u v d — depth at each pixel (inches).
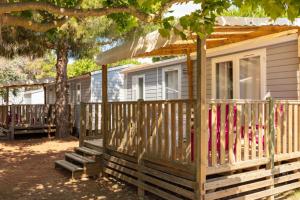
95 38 521.7
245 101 220.4
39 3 167.2
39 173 324.5
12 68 1051.3
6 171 333.4
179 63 450.9
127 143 274.1
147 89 542.9
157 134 236.4
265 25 221.9
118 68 633.6
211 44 303.7
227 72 356.5
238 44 321.1
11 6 159.5
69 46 553.3
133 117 265.9
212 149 203.6
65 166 318.3
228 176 212.7
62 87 591.8
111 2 205.3
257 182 226.5
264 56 314.2
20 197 246.4
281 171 240.5
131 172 266.2
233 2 127.0
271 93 307.6
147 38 233.6
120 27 244.1
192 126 218.8
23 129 596.7
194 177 202.2
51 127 620.4
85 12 177.6
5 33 462.3
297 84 284.4
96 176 309.0
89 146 346.9
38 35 489.4
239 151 217.2
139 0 126.6
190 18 139.8
